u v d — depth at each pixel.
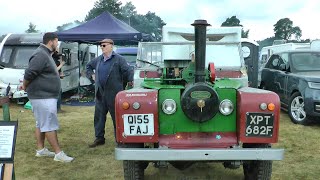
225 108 4.05
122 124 3.99
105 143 6.80
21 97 11.12
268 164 4.23
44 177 5.09
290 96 8.83
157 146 4.10
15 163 5.66
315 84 8.02
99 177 5.11
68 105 11.86
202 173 5.21
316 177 5.08
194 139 4.06
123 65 6.20
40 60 5.36
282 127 8.12
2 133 3.60
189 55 6.34
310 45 15.96
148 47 6.38
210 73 4.32
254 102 3.92
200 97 3.79
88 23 11.83
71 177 5.09
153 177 5.06
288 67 9.22
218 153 3.74
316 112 7.93
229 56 6.14
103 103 6.41
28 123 8.76
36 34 12.59
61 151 5.78
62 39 11.36
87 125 8.45
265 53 18.64
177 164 4.24
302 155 6.10
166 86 4.30
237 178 5.02
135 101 3.96
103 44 6.18
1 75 11.11
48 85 5.50
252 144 4.18
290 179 5.00
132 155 3.75
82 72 14.24
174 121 4.07
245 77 5.63
